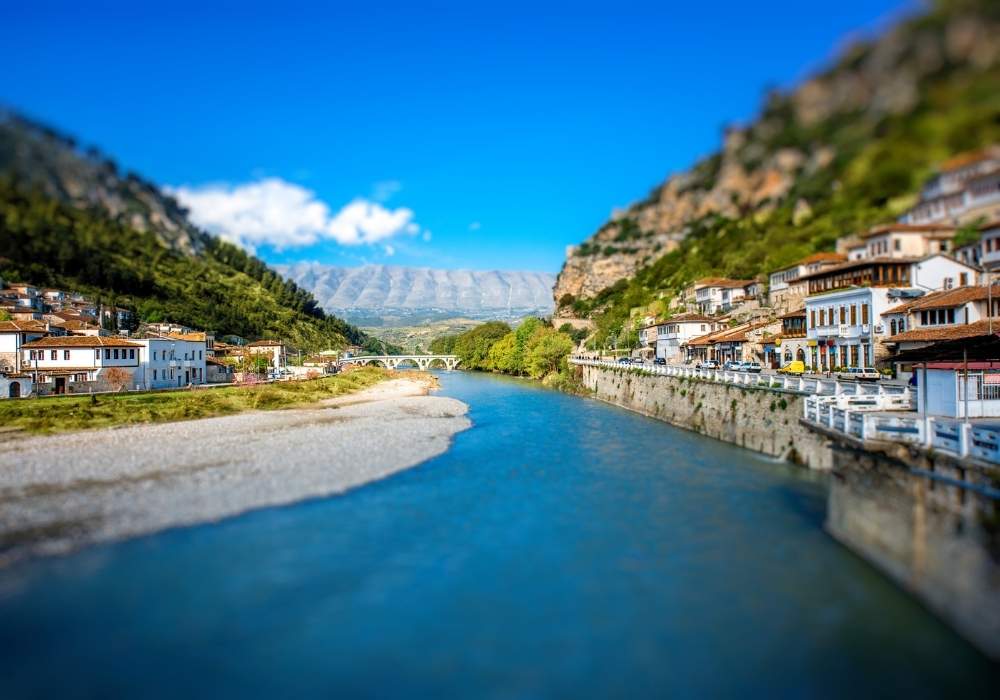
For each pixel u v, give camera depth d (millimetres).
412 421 56594
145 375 77188
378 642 15586
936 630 15469
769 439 37188
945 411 26109
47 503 26719
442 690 13664
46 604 17609
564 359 115125
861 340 49125
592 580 18875
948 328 38375
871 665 14086
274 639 15773
